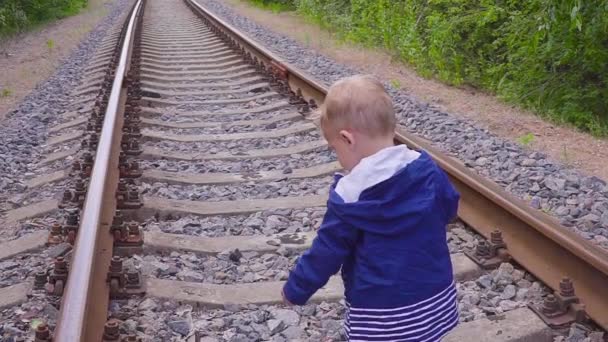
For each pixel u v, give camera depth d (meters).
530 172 5.84
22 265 4.41
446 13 11.80
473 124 7.68
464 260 4.21
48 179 6.11
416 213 2.36
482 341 3.37
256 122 7.86
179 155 6.60
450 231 4.67
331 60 12.75
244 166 6.33
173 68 11.85
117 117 7.06
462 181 4.85
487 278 4.00
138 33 16.64
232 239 4.66
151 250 4.44
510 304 3.75
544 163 6.07
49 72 13.11
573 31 8.85
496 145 6.65
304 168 6.15
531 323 3.51
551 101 9.31
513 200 4.41
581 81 9.37
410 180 2.37
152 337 3.53
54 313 3.75
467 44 11.07
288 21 20.39
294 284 2.49
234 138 7.23
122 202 5.01
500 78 10.48
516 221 4.29
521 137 7.43
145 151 6.55
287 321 3.69
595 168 6.37
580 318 3.53
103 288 3.77
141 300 3.83
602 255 3.63
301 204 5.25
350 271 2.52
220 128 7.76
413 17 12.59
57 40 17.86
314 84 8.60
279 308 3.84
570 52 8.96
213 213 5.12
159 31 18.47
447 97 9.63
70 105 9.66
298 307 3.83
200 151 6.88
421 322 2.44
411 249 2.38
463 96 9.86
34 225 5.06
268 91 9.69
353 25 15.66
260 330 3.62
